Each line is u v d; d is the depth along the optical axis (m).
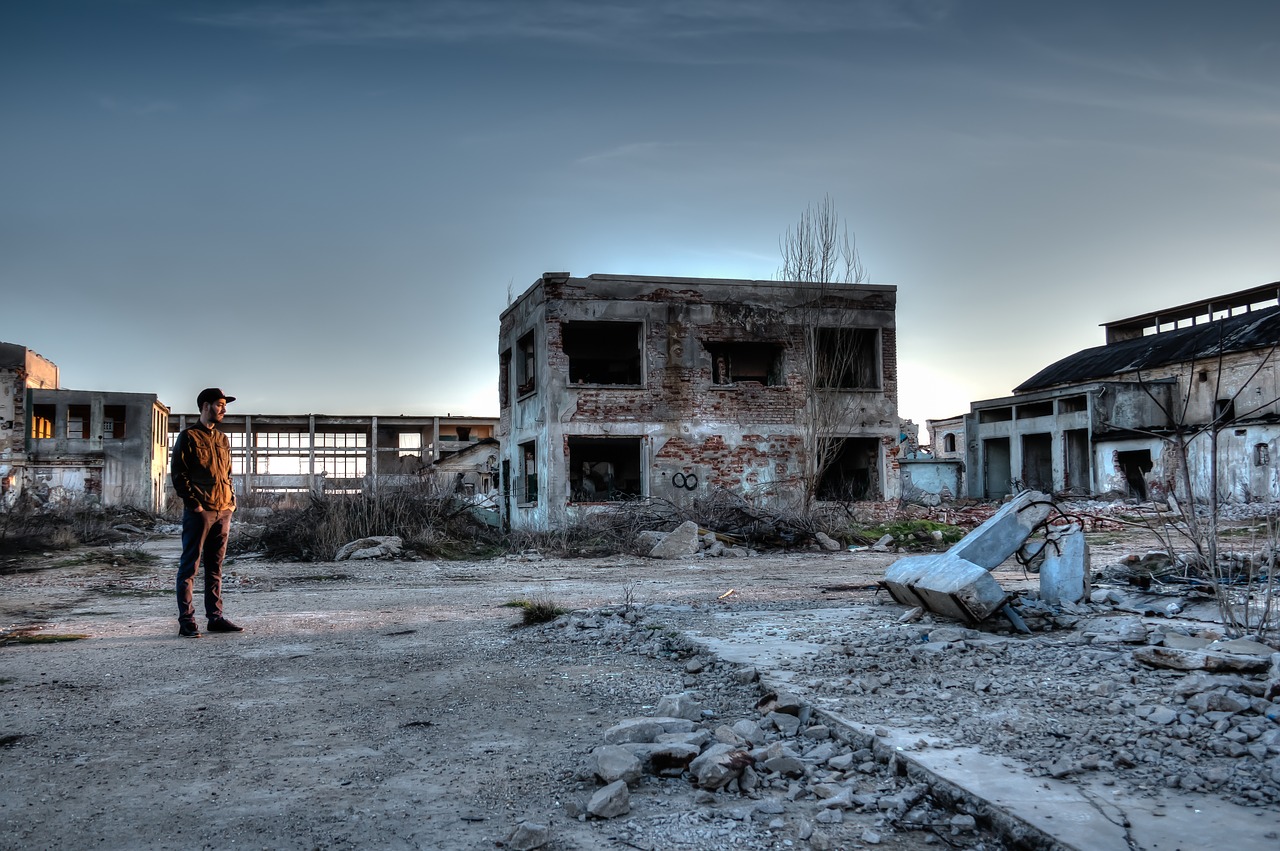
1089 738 3.65
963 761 3.40
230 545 17.55
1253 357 32.31
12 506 24.23
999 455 42.22
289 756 3.88
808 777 3.49
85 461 38.47
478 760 3.80
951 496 37.91
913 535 19.88
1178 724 3.78
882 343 23.58
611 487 26.28
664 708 4.46
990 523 7.06
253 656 6.28
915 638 5.98
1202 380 34.28
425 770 3.68
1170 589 7.60
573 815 3.14
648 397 22.05
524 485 24.16
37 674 5.65
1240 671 4.59
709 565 15.29
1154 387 35.84
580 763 3.72
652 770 3.59
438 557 16.73
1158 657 4.88
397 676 5.57
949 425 51.22
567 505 21.11
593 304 21.89
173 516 33.22
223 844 2.89
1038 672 4.87
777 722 4.19
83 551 17.30
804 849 2.83
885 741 3.68
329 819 3.12
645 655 6.11
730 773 3.39
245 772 3.65
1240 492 30.31
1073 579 7.52
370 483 19.42
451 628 7.62
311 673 5.67
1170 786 3.11
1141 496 34.31
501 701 4.89
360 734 4.23
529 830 2.85
